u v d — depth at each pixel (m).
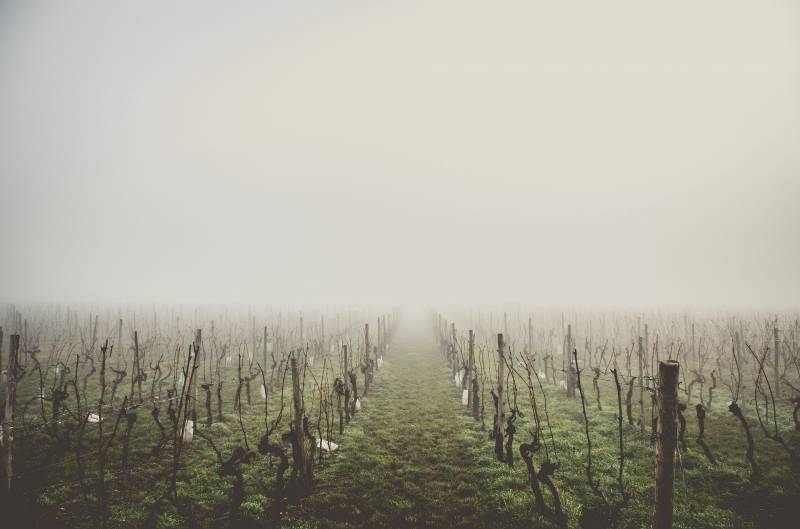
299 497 9.80
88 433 13.41
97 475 10.55
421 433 14.34
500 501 9.73
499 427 12.35
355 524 8.90
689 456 11.64
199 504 9.42
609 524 8.36
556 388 20.55
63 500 9.33
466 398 17.52
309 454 10.61
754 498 9.48
